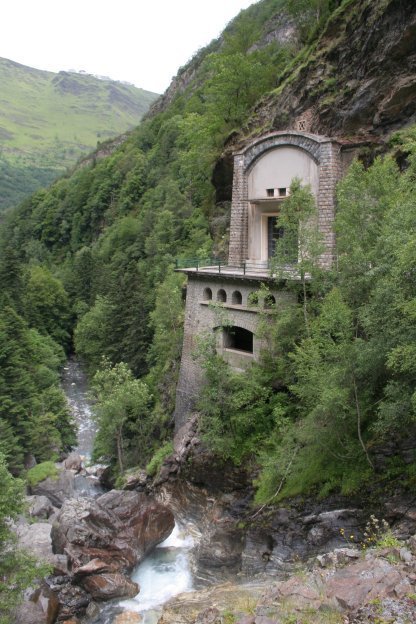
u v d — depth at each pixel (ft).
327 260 103.55
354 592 43.78
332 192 105.70
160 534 98.99
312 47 139.44
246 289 105.70
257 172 119.34
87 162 607.37
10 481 71.56
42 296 260.01
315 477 79.30
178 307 152.76
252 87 165.89
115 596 84.38
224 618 47.34
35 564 76.48
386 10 108.47
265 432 95.96
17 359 156.04
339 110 119.03
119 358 180.86
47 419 154.30
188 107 338.75
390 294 60.75
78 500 101.60
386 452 71.87
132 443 142.00
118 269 258.78
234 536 89.86
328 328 71.51
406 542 50.19
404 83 105.29
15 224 469.16
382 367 67.97
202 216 205.57
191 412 118.01
